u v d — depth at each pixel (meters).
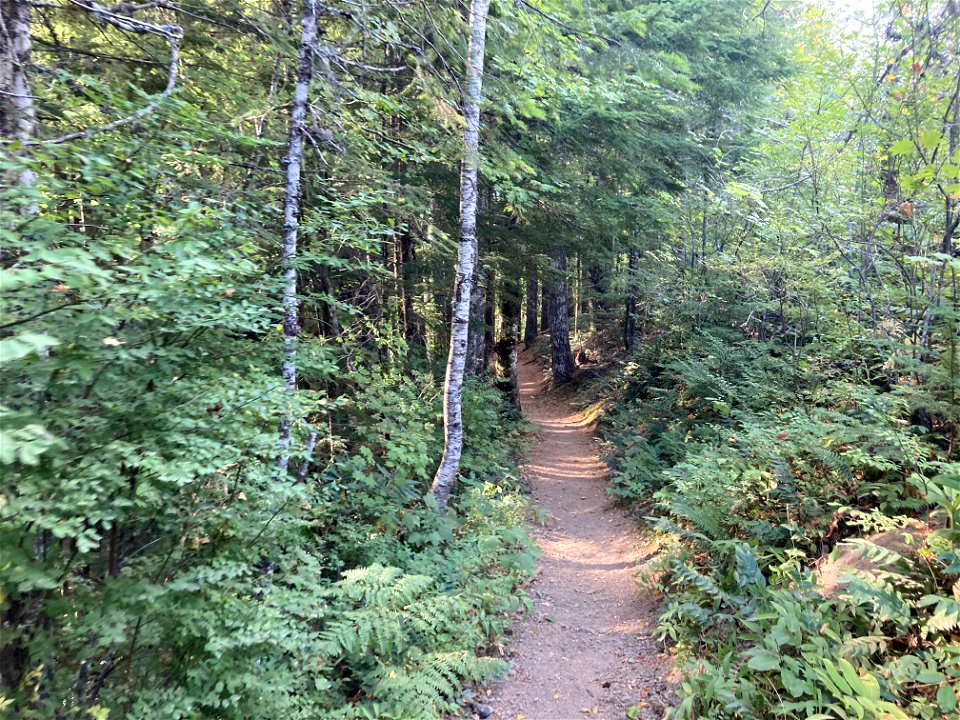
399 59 7.61
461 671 4.30
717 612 4.82
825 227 7.40
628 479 9.32
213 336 3.42
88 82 3.78
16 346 1.67
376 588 4.26
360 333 8.70
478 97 6.96
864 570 4.08
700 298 12.20
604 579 6.90
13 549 2.34
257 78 6.95
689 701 3.97
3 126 3.36
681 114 11.22
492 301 14.11
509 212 11.20
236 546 3.32
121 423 2.76
